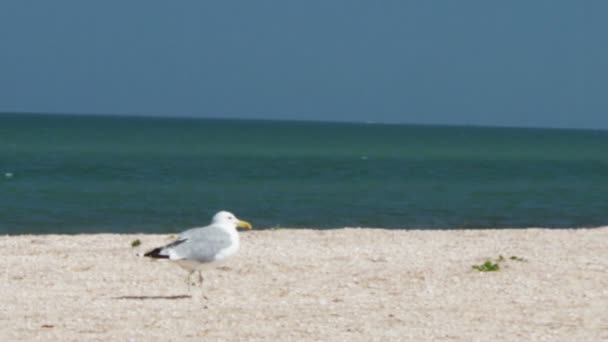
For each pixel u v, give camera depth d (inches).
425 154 4050.2
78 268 716.0
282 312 539.2
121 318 517.3
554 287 636.7
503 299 590.6
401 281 657.6
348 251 819.4
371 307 557.9
